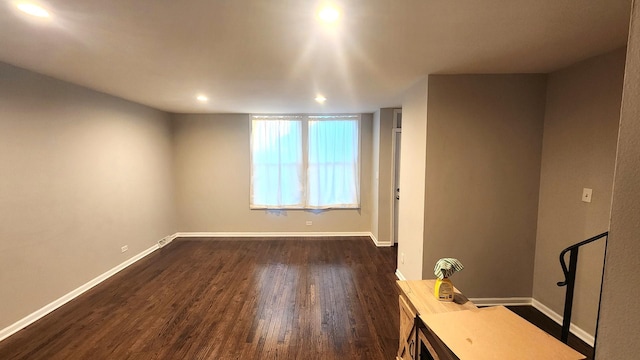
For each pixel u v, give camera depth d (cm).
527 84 277
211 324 269
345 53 220
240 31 180
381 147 488
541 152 283
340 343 242
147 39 193
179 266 413
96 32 181
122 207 402
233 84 314
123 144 405
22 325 261
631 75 54
